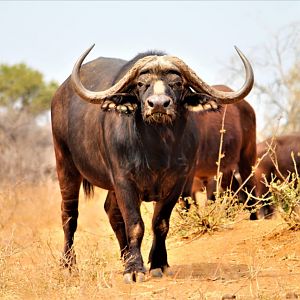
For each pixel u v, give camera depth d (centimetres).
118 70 3206
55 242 3894
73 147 3250
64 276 2836
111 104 2834
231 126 4372
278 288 2558
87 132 3136
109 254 3294
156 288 2688
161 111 2670
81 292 2539
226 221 3688
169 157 2870
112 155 2920
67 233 3362
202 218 3656
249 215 4047
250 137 4559
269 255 3123
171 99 2695
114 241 3719
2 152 8144
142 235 2895
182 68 2816
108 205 3269
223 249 3328
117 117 2916
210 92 2852
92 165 3141
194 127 2980
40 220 4884
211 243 3478
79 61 2867
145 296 2559
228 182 4478
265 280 2711
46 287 2706
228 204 3728
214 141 4259
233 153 4397
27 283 2727
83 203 5653
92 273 2836
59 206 5184
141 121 2844
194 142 2967
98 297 2564
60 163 3406
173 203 2956
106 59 3422
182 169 2916
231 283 2700
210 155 4250
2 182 6938
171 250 3466
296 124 6638
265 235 3397
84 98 2848
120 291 2659
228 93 2859
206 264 3111
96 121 3075
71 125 3259
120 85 2828
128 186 2895
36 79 14088
